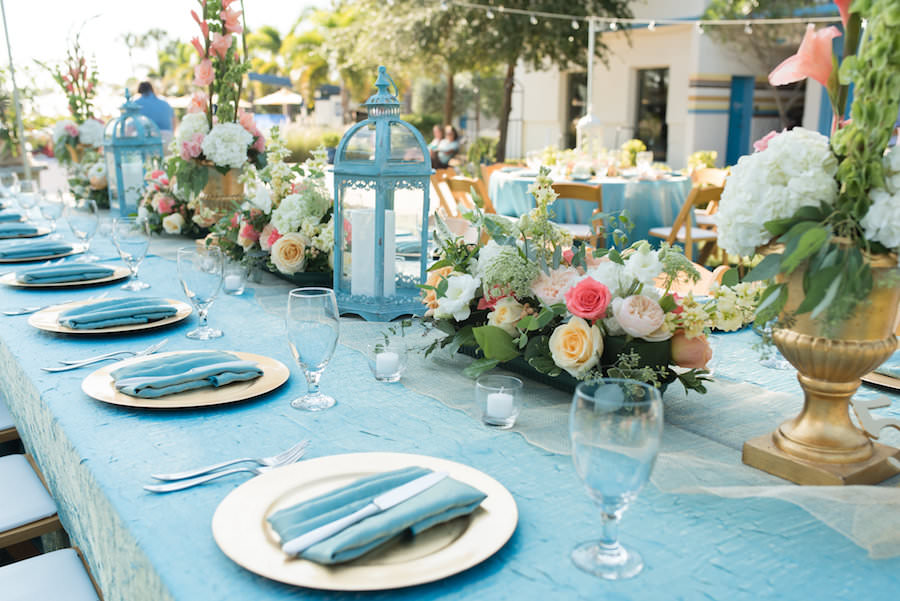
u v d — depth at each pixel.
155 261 2.73
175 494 1.00
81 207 3.86
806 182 1.00
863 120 0.96
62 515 1.44
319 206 2.24
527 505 0.97
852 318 1.00
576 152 6.72
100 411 1.30
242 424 1.24
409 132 1.88
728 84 12.89
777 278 1.06
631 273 1.29
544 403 1.35
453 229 1.82
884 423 1.11
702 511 0.97
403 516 0.84
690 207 4.83
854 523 0.90
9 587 1.30
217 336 1.76
